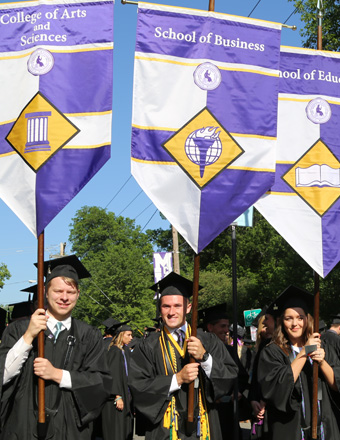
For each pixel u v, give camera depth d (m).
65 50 5.33
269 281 41.16
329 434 5.37
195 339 5.09
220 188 5.47
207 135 5.50
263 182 5.57
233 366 5.38
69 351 4.95
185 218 5.39
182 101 5.50
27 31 5.36
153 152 5.42
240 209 5.48
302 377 5.46
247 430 10.62
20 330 4.98
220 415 6.49
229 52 5.61
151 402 5.12
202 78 5.53
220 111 5.54
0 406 4.77
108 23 5.36
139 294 51.00
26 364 4.89
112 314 50.47
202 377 5.30
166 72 5.48
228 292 41.12
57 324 5.02
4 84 5.35
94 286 50.66
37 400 4.78
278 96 6.04
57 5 5.36
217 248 49.53
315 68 6.14
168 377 5.14
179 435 5.11
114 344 8.73
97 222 67.31
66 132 5.25
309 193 5.96
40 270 5.01
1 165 5.30
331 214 5.95
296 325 5.48
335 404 5.45
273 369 5.36
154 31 5.49
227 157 5.52
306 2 23.06
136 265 51.34
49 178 5.21
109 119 5.28
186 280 5.58
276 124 5.64
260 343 6.91
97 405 4.91
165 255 19.41
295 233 5.88
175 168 5.43
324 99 6.11
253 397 6.61
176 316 5.39
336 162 6.05
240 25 5.65
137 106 5.43
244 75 5.62
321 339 5.93
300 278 30.36
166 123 5.45
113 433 8.01
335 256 5.86
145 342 5.44
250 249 46.31
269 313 6.96
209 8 5.66
